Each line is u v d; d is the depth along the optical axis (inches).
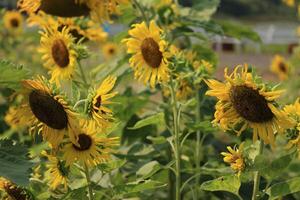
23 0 171.3
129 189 137.3
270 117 122.6
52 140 122.5
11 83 120.0
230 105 123.0
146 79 150.5
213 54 214.5
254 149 130.3
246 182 150.0
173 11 205.6
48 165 137.8
